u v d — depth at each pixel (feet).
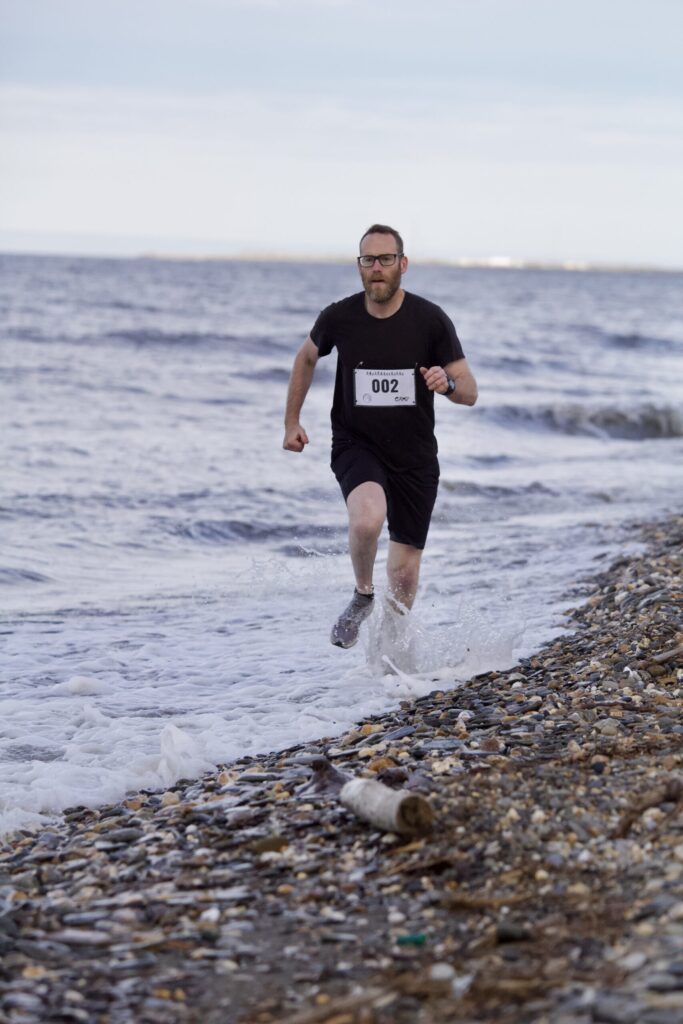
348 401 27.07
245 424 88.79
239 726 25.72
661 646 27.73
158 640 34.42
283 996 12.73
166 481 62.49
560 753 20.02
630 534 50.52
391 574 28.78
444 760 20.06
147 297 285.64
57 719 26.84
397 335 26.30
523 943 13.30
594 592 37.58
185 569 45.11
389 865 15.99
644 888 14.15
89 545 48.21
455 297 406.62
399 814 16.49
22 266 480.64
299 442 27.91
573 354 186.60
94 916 15.21
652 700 23.59
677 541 45.32
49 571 43.60
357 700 27.32
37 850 18.60
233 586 42.06
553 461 82.23
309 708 26.68
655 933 12.79
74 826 20.06
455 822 16.81
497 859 15.67
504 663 29.09
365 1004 12.26
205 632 35.47
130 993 12.94
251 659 32.09
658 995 11.30
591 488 67.62
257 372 123.95
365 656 31.12
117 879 16.62
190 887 15.97
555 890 14.62
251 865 16.56
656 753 19.66
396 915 14.55
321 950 13.75
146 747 24.57
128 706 27.81
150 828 18.89
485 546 48.91
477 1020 11.70
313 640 34.27
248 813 18.69
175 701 28.25
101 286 331.57
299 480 65.10
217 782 21.53
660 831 15.83
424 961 13.25
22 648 33.27
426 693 27.27
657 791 16.93
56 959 13.97
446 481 66.39
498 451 86.17
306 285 456.04
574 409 106.22
